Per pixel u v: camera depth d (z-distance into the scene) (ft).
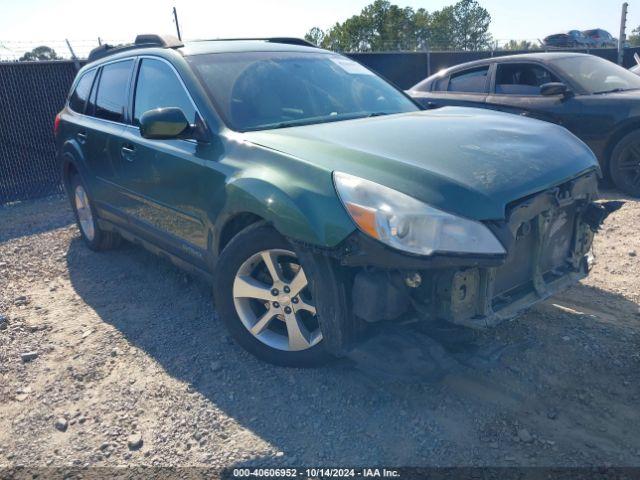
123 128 14.17
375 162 8.88
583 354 10.62
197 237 11.59
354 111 12.87
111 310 13.67
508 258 8.41
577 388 9.66
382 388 9.82
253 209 9.59
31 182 28.48
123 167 13.93
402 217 8.02
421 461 8.19
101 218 16.42
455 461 8.15
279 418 9.28
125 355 11.49
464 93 26.05
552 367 10.26
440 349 8.91
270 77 12.74
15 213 25.26
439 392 9.65
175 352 11.46
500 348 9.75
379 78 15.05
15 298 14.69
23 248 19.11
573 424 8.80
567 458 8.11
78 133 16.49
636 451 8.20
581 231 10.68
